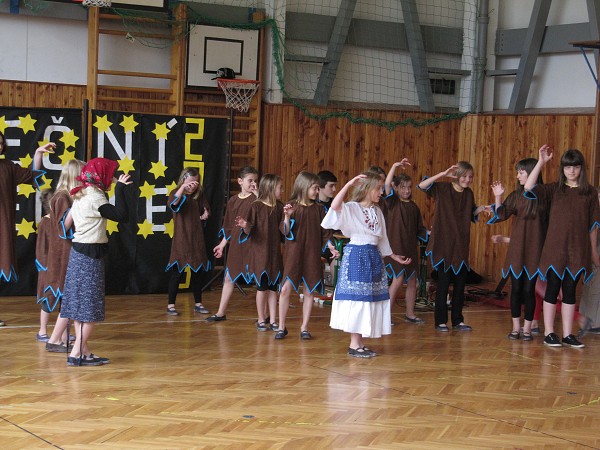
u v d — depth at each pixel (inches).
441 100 422.0
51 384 188.7
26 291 307.9
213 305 306.2
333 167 394.0
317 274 250.5
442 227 272.7
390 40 410.9
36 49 339.9
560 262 251.6
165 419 165.5
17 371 199.6
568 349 251.1
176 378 198.4
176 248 284.2
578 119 367.9
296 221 248.1
